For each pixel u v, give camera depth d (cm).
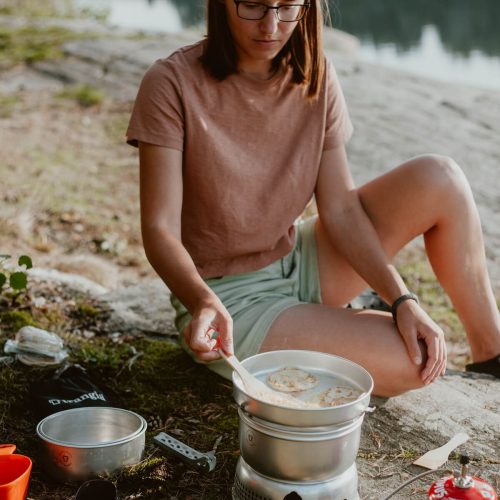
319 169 252
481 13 1559
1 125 567
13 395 234
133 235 419
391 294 231
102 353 262
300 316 232
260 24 216
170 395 243
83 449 193
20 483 175
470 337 259
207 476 203
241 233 240
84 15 1286
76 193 461
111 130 581
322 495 178
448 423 228
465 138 591
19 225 404
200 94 230
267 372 202
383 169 526
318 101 244
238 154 235
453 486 165
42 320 287
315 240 259
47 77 705
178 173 228
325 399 187
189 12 1741
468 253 246
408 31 1406
